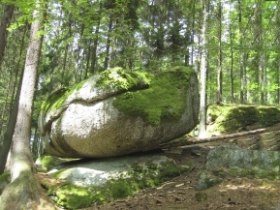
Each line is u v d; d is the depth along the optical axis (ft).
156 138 34.30
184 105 34.81
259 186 29.09
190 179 33.30
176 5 52.39
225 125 52.75
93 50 58.75
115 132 32.86
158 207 27.96
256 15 29.04
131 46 56.03
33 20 35.14
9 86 79.46
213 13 52.80
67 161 40.29
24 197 30.60
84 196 31.71
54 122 36.55
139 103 33.45
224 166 33.42
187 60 63.52
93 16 38.17
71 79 68.85
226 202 26.91
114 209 28.99
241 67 69.77
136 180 33.40
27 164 34.32
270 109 53.11
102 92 33.04
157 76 36.01
